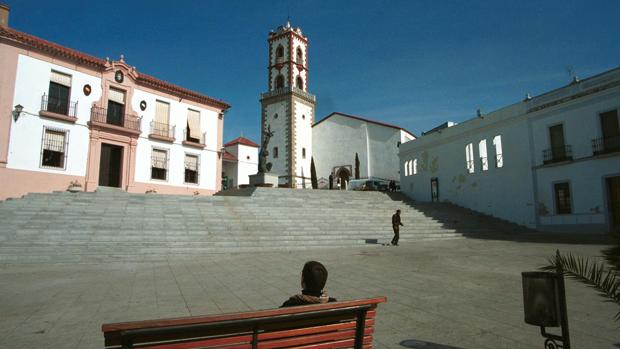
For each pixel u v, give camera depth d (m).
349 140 48.12
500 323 5.34
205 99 30.14
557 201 21.78
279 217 18.81
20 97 20.94
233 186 46.28
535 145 23.09
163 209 17.12
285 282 8.46
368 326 2.96
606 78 19.58
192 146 29.16
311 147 50.69
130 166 25.50
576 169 20.75
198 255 13.09
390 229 19.67
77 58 23.14
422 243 17.50
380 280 8.63
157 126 27.34
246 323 2.41
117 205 16.77
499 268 10.23
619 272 3.46
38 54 21.81
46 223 13.54
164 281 8.64
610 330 4.98
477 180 27.23
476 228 22.41
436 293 7.28
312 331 2.74
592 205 19.89
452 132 29.88
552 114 22.20
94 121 23.61
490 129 26.42
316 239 16.48
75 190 22.36
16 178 20.48
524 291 3.95
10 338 4.80
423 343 4.57
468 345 4.49
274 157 48.34
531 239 18.50
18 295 7.24
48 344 4.59
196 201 19.66
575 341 4.58
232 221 16.98
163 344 2.27
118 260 11.81
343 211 22.05
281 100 48.84
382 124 45.94
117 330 2.11
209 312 6.03
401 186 35.53
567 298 6.81
